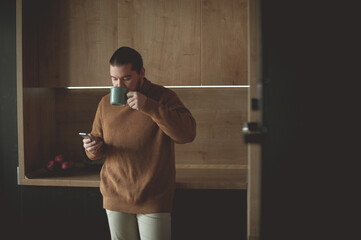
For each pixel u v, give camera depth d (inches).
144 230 59.4
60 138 97.6
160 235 58.9
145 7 82.1
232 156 92.8
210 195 74.4
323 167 12.5
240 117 92.2
